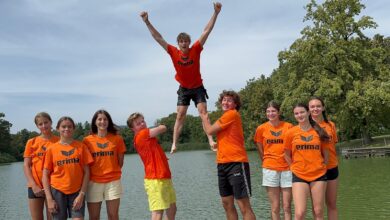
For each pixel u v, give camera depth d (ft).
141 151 24.59
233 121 23.52
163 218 26.63
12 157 380.37
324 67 148.97
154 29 25.81
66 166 24.40
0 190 126.00
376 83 137.28
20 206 89.76
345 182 78.23
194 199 78.64
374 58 148.15
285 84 164.04
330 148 24.49
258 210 60.44
